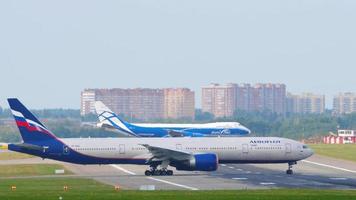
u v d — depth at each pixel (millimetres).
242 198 179375
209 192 197375
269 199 177250
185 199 177000
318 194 190250
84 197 180875
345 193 194625
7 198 179000
